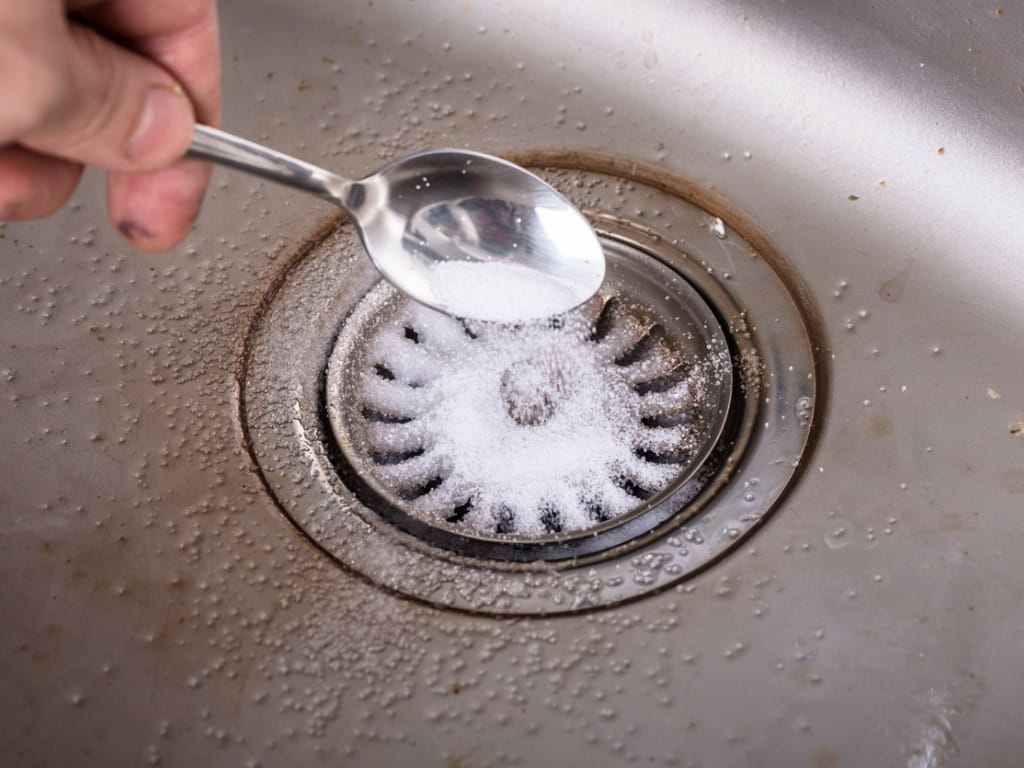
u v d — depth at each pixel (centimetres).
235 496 23
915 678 20
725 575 22
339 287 26
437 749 20
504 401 24
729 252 26
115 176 19
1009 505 23
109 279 26
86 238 26
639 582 22
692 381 24
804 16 27
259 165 19
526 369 24
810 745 20
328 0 29
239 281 26
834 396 24
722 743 20
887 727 20
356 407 24
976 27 25
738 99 28
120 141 16
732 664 21
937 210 26
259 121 28
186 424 24
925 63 26
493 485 23
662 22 28
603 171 28
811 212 27
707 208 27
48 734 20
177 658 21
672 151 28
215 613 21
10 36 14
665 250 26
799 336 25
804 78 27
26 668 21
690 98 28
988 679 20
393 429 24
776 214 27
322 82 29
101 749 20
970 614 21
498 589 22
